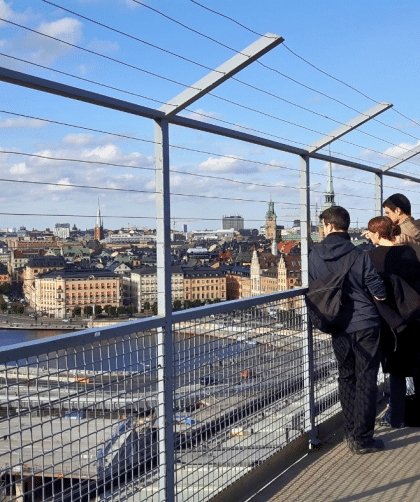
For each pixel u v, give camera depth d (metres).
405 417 4.18
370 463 3.48
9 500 1.85
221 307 2.92
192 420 2.73
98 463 2.16
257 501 2.99
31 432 1.90
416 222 4.17
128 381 2.32
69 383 2.03
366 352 3.49
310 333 3.76
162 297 2.56
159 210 2.55
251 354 3.16
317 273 3.51
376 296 3.51
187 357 2.70
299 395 3.64
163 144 2.55
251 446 3.14
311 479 3.26
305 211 3.86
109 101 2.24
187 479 2.70
